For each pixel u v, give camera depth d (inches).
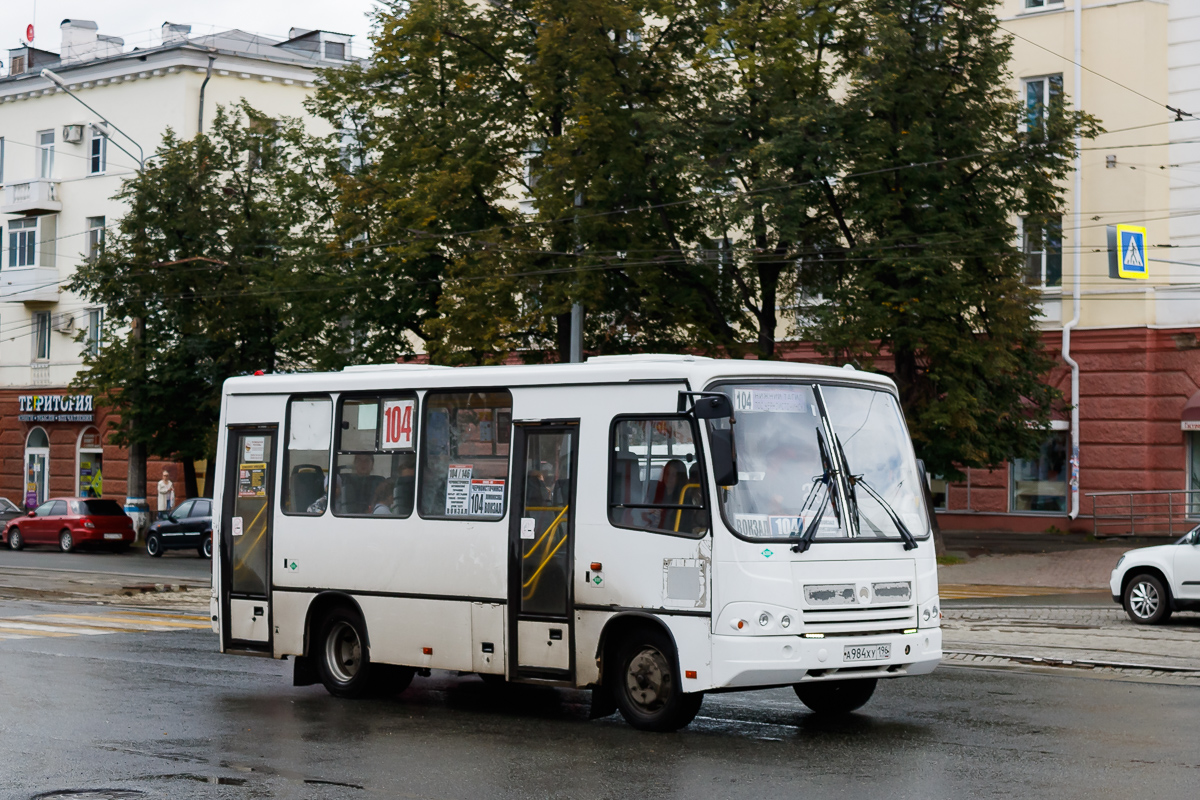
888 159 1120.2
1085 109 1407.5
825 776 354.0
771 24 1109.1
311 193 1470.2
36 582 1111.6
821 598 410.6
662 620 416.8
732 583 402.9
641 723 424.8
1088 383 1403.8
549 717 463.5
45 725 443.8
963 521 1504.7
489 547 464.4
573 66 1162.0
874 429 441.4
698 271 1218.6
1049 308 1427.2
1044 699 486.6
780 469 418.3
